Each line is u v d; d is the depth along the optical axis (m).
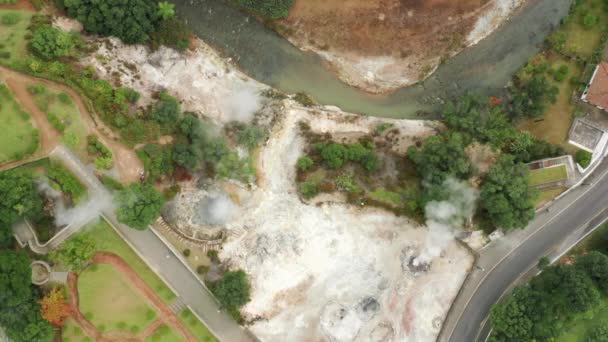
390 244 62.72
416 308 62.19
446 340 62.97
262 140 64.50
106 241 59.62
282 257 61.59
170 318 60.12
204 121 64.56
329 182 63.34
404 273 62.47
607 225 63.97
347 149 62.78
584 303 54.66
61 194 58.84
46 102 58.81
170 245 60.44
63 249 55.97
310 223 62.66
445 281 63.00
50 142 59.12
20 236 58.16
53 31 58.72
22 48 59.09
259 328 60.56
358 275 62.00
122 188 59.03
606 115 65.69
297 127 66.00
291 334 60.69
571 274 56.25
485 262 63.91
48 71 58.53
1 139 58.34
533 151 64.06
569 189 64.38
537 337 56.81
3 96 58.34
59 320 57.00
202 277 60.38
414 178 64.12
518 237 64.19
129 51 64.00
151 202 55.88
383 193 63.28
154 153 59.97
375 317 61.34
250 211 62.97
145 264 60.09
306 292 61.34
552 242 64.12
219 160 61.75
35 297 56.22
